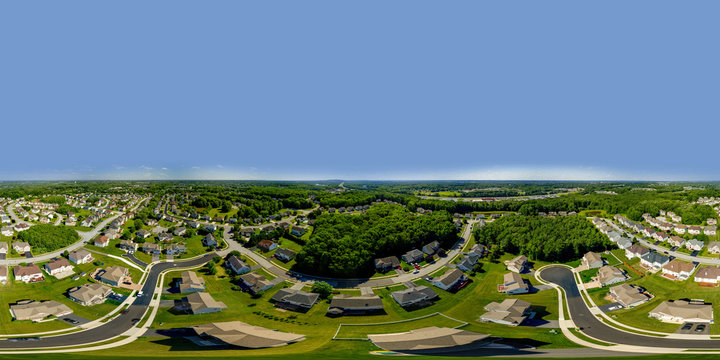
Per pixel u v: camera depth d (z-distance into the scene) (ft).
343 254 425.28
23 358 199.93
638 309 309.01
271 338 240.32
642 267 412.36
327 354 211.61
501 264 466.29
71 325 274.57
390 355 211.41
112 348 225.15
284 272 433.48
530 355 213.25
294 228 627.46
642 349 227.20
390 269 447.83
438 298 354.33
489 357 208.03
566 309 318.24
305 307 328.08
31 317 279.28
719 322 272.92
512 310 300.20
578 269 436.76
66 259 402.31
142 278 393.09
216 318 296.71
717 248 450.30
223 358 199.52
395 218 605.31
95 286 339.77
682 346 231.71
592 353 218.38
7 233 483.92
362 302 324.80
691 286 344.08
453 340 235.40
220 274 419.54
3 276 342.64
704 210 622.13
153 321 287.07
